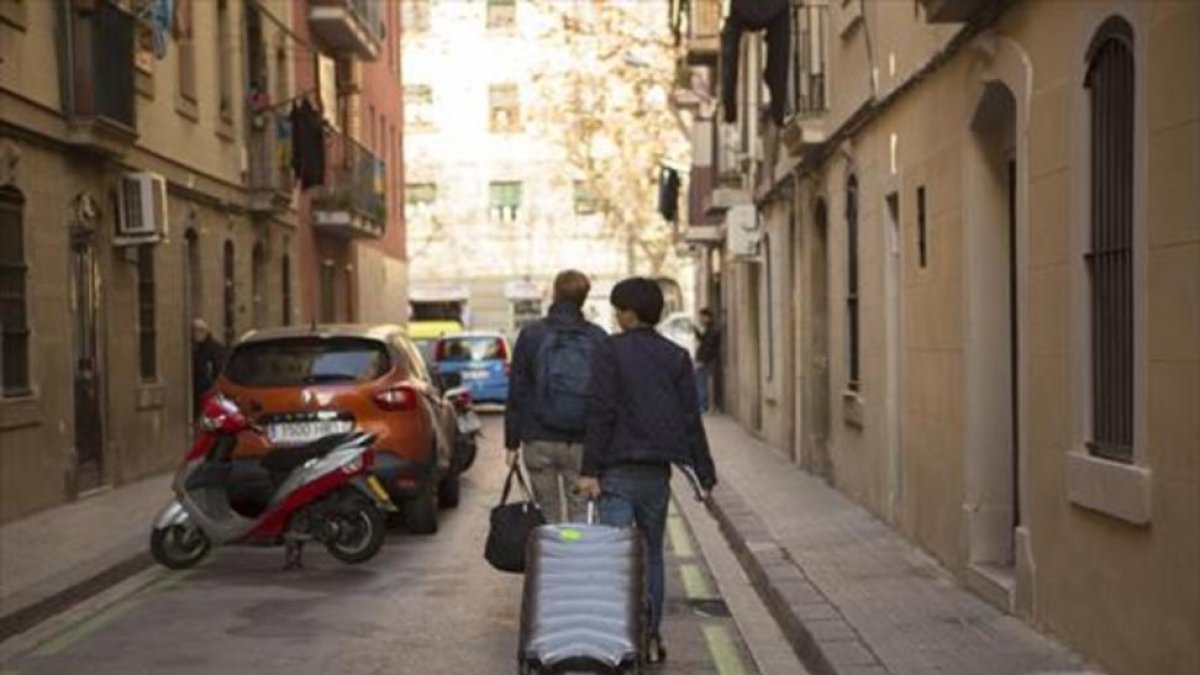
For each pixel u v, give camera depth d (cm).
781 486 1839
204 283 2411
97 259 1919
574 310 1030
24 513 1636
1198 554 667
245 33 2733
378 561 1361
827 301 1908
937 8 1012
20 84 1650
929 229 1223
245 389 1448
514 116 6456
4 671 946
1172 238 687
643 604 764
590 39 6003
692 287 6206
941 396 1185
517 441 1016
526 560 777
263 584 1248
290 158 2922
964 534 1099
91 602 1190
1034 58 917
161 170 2172
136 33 2014
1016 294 1034
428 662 954
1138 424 735
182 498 1298
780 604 1073
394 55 4866
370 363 1479
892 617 985
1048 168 891
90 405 1895
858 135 1583
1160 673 716
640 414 870
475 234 6469
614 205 6028
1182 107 673
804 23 1862
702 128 3625
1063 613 875
